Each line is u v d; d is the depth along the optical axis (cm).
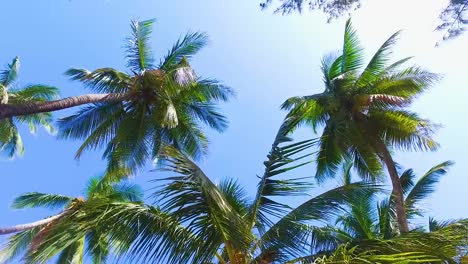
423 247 670
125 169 1769
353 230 1407
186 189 707
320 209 789
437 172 1594
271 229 769
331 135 1703
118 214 708
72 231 673
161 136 1866
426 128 1606
